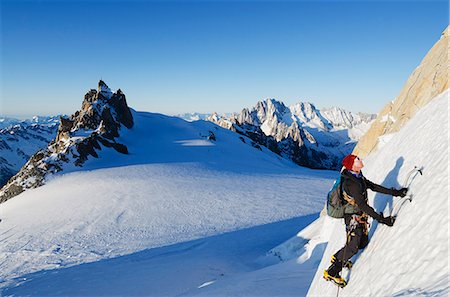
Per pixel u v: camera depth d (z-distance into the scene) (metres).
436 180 3.81
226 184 59.03
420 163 4.64
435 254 3.03
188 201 45.72
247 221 35.78
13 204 49.75
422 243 3.33
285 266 13.05
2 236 33.19
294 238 17.30
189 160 85.12
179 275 18.38
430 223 3.39
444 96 5.48
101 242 29.59
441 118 4.93
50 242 30.16
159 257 23.86
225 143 127.25
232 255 22.28
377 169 6.62
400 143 6.12
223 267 19.33
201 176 65.81
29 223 37.56
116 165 72.88
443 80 9.35
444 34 10.08
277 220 35.78
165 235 31.16
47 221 37.84
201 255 22.92
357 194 4.26
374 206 5.39
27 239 31.53
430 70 10.23
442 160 4.00
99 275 19.89
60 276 20.59
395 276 3.45
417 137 5.41
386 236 4.19
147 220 36.88
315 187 60.47
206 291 12.04
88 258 25.30
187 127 136.00
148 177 61.84
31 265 24.55
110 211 40.81
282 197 49.44
